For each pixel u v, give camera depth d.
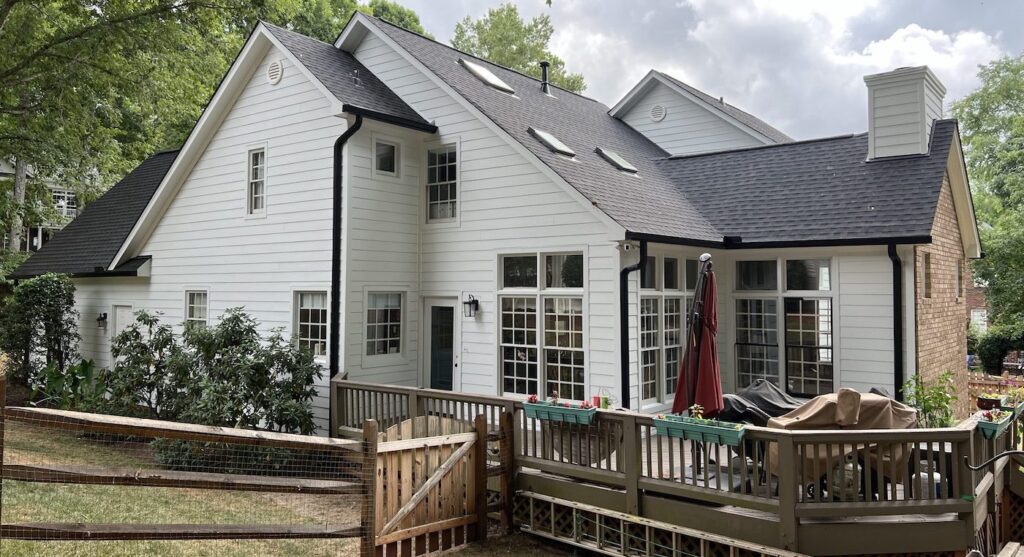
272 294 11.91
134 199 18.52
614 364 9.28
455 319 11.20
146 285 14.52
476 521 7.31
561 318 9.95
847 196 11.16
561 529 7.40
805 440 5.81
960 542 5.88
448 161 11.50
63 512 6.47
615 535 6.98
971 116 31.81
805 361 10.77
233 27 22.11
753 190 12.43
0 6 16.86
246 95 12.46
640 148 15.85
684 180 13.72
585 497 7.23
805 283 10.82
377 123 11.01
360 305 10.84
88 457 9.25
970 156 31.72
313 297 11.39
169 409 10.90
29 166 25.17
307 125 11.41
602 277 9.42
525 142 10.38
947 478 6.10
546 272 10.16
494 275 10.69
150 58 17.91
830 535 5.81
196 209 13.40
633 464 6.82
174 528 4.54
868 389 10.15
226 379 10.12
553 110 14.02
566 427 7.49
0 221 21.58
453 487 7.10
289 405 9.75
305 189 11.42
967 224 13.38
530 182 10.23
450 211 11.45
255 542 6.40
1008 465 7.35
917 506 5.80
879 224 10.05
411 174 11.72
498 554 7.06
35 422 4.04
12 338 15.54
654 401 10.02
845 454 6.23
